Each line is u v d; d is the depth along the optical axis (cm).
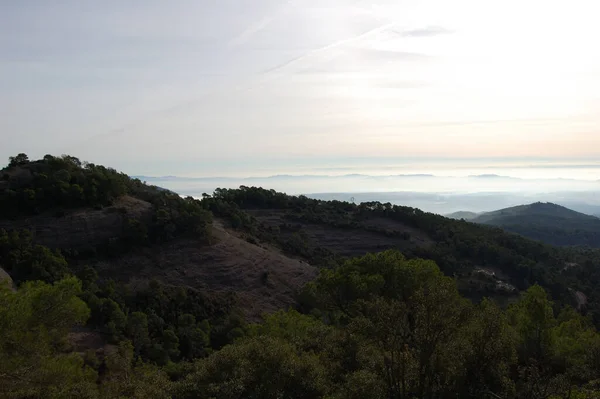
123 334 3312
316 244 7169
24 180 5250
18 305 1636
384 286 2559
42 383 1509
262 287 5028
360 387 1288
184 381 1471
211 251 5244
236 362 1473
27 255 4153
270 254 5803
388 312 1365
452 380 1365
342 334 1744
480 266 6334
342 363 1590
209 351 3578
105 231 5006
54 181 5216
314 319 3309
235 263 5194
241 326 3956
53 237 4734
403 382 1302
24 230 4603
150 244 5075
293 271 5541
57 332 1888
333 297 2731
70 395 1483
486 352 1380
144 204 5678
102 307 3384
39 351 1570
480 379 1363
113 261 4725
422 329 1316
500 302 5188
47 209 5066
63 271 4134
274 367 1466
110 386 1606
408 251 6675
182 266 4938
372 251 6981
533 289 2456
